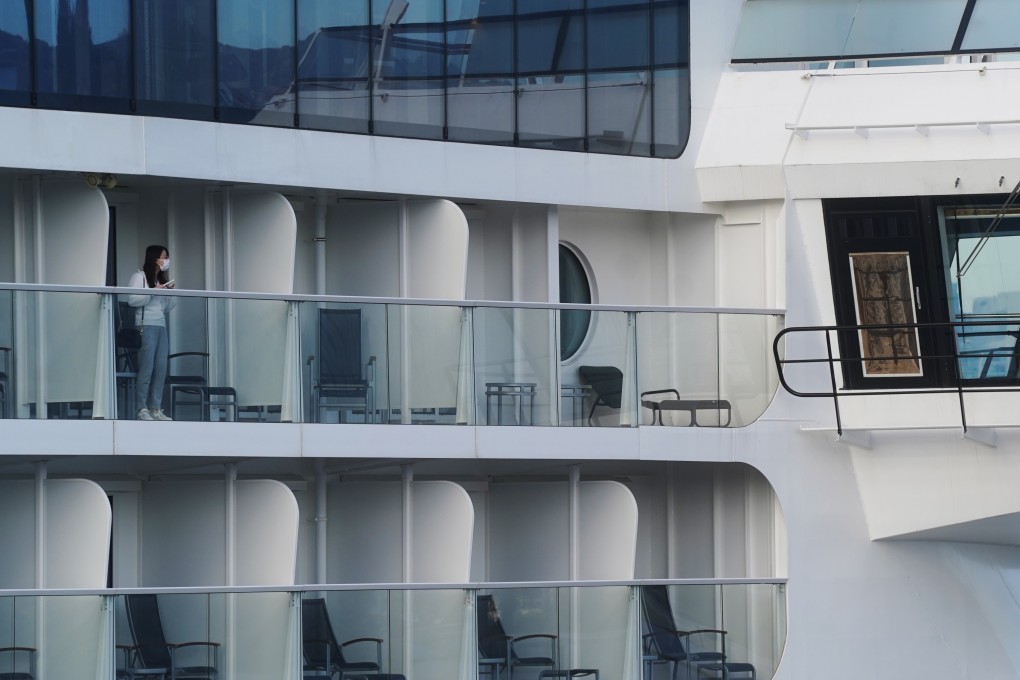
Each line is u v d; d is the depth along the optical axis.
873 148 59.28
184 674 49.69
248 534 54.72
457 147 58.19
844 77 60.72
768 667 57.19
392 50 57.41
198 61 54.50
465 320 54.59
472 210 61.09
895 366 59.00
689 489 61.59
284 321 52.44
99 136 52.97
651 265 62.44
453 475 61.44
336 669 51.56
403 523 56.62
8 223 54.72
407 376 53.78
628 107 60.62
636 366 56.84
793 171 59.28
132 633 49.22
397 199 58.59
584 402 56.00
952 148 58.84
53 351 49.56
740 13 61.59
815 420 58.56
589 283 62.19
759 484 59.69
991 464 57.03
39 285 49.47
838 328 55.97
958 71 60.06
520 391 55.19
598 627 54.81
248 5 55.34
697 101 61.41
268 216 56.00
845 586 58.34
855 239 59.31
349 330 53.22
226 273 56.62
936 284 59.12
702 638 56.31
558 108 59.69
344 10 56.72
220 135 54.72
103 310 50.19
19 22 52.31
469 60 58.56
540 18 59.59
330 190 56.78
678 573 61.66
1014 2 59.84
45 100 52.50
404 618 52.53
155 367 50.72
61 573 52.22
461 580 54.72
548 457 55.34
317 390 52.66
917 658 58.81
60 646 48.41
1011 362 58.66
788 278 58.91
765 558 59.47
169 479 58.50
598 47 60.31
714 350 57.78
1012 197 58.59
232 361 51.69
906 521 58.28
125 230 57.94
